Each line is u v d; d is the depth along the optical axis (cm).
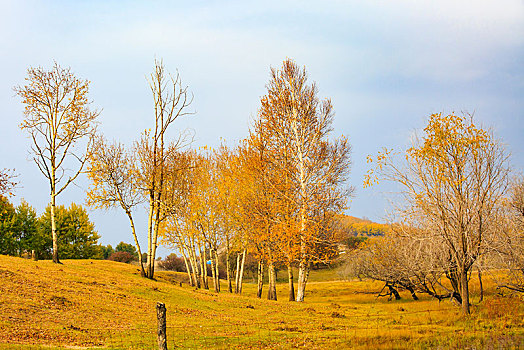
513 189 2838
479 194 2462
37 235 5975
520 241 2623
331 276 7619
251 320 2488
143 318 2253
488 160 2444
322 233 3738
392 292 4253
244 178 4016
